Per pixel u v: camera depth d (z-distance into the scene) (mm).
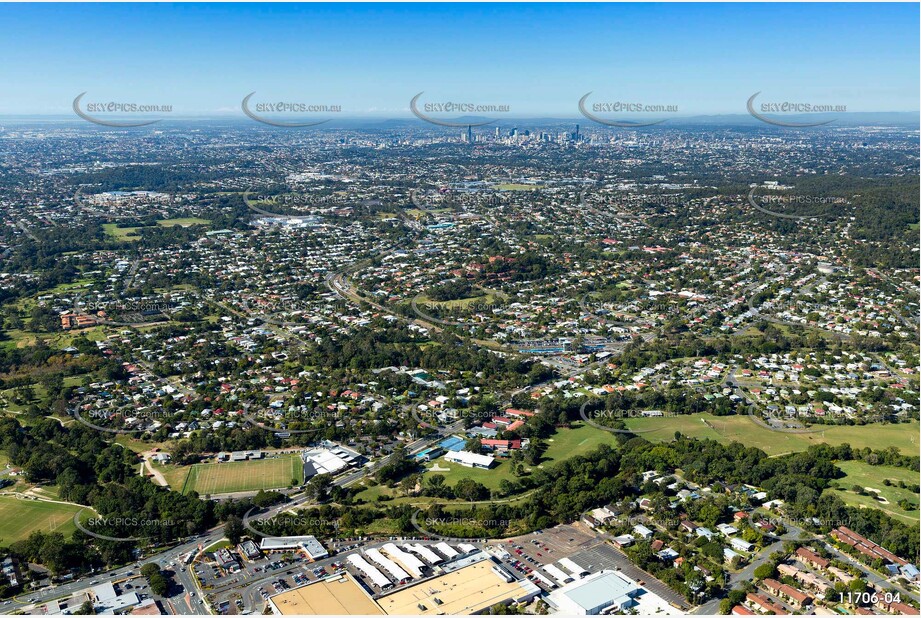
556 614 192750
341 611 189625
